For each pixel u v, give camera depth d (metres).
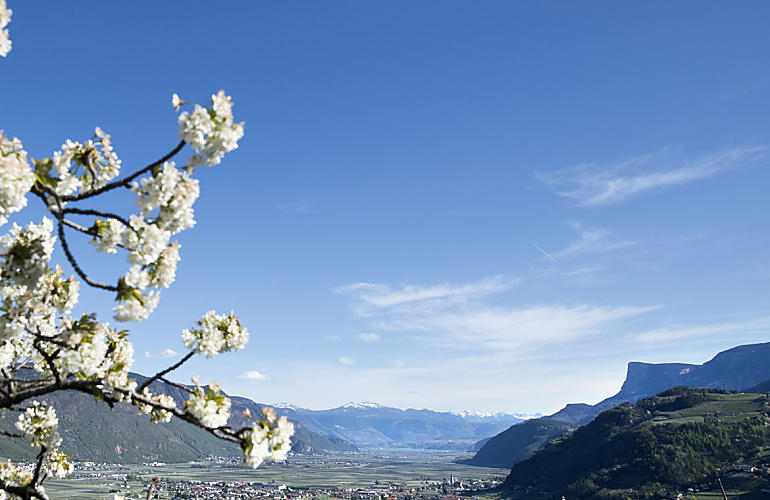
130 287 6.56
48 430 8.26
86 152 6.80
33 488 7.96
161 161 6.49
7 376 7.84
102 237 6.45
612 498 157.38
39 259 6.84
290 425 6.72
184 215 6.75
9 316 7.52
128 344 7.82
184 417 6.85
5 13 6.45
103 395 7.13
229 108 6.61
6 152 6.12
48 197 6.25
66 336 6.81
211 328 7.43
